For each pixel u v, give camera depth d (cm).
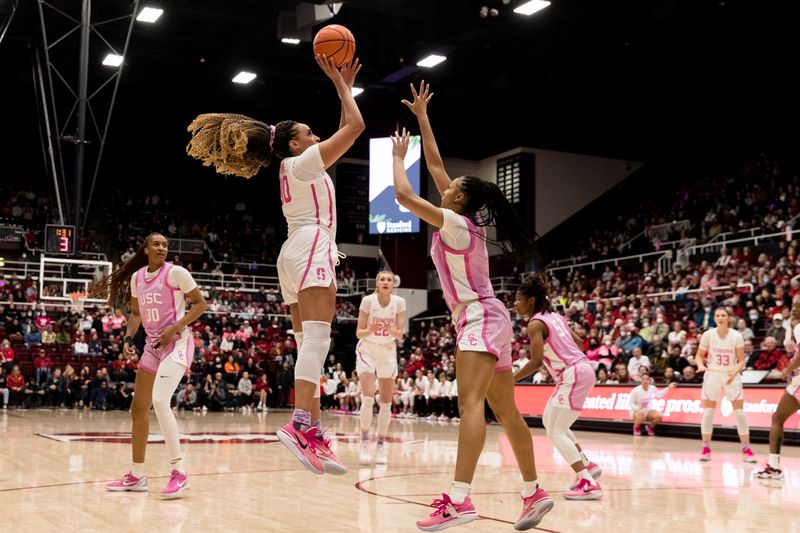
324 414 2048
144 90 2786
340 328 2738
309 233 400
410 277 3050
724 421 1242
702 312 1688
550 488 628
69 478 622
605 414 1445
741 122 3003
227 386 2206
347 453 918
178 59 2498
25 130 3150
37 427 1277
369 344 807
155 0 2042
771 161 2716
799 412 1148
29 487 569
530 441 420
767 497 586
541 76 2552
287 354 2408
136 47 2406
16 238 2764
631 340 1680
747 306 1655
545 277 604
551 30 2183
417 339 2623
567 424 585
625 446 1113
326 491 576
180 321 543
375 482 635
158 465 727
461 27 2147
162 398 539
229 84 2711
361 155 3016
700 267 2078
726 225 2419
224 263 2977
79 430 1211
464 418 380
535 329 579
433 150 454
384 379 804
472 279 402
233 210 3381
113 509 475
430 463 804
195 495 545
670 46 2364
